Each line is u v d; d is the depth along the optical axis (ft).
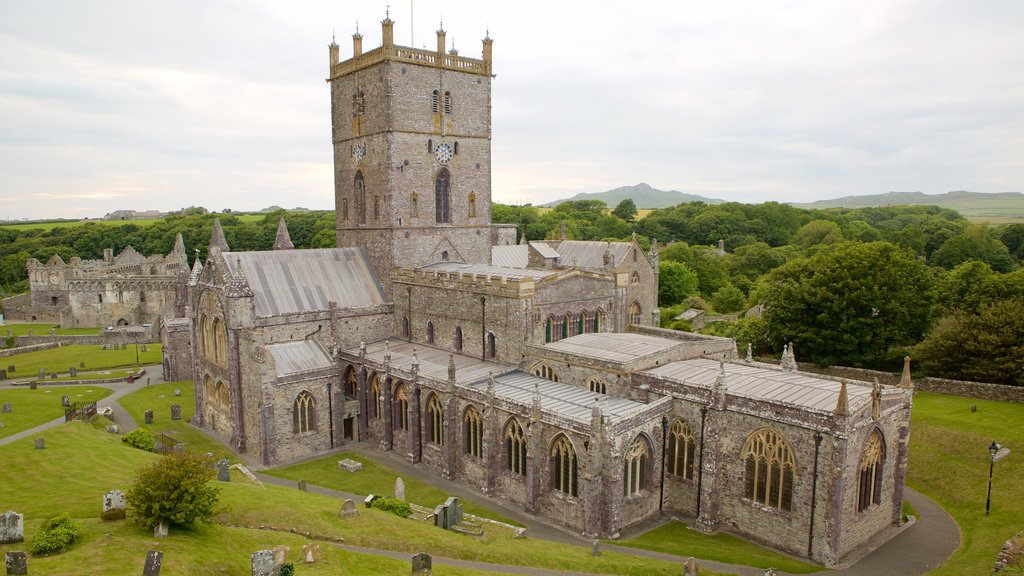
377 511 182.80
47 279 618.03
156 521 135.74
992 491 203.72
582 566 158.81
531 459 199.52
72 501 161.17
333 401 260.62
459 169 309.83
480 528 180.45
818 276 327.26
